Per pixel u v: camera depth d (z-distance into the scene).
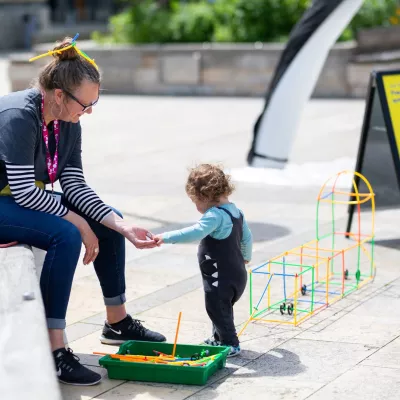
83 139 23.39
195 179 8.39
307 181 17.16
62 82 7.68
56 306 7.72
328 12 16.12
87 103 7.82
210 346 8.26
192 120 26.70
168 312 9.85
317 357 8.41
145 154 20.83
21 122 7.64
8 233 7.79
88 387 7.75
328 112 27.61
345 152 20.38
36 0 61.91
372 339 8.88
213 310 8.41
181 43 35.12
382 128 12.60
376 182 12.74
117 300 8.72
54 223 7.73
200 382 7.73
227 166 18.78
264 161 17.47
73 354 7.93
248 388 7.67
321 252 12.23
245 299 10.29
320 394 7.49
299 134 23.38
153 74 33.78
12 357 5.65
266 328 9.27
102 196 16.09
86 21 72.44
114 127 25.55
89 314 9.84
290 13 34.22
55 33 62.22
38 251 8.34
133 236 8.21
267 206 15.16
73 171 8.55
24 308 6.43
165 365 7.75
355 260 11.85
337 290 10.56
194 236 8.11
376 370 8.03
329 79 31.55
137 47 33.75
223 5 35.59
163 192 16.38
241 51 32.44
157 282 11.03
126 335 8.80
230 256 8.35
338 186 16.62
